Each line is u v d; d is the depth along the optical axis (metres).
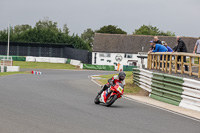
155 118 37.84
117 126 31.25
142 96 64.62
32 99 48.41
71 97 54.22
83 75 136.75
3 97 49.09
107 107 44.84
